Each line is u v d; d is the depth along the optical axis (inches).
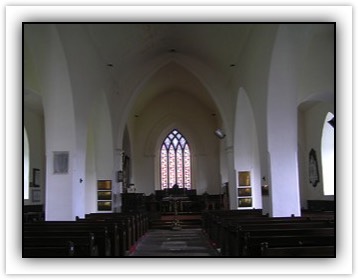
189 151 1133.1
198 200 992.9
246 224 306.5
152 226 815.7
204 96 1032.8
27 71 522.0
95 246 269.7
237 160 728.3
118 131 760.3
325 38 441.7
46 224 349.7
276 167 461.4
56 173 446.9
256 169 724.7
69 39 441.4
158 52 754.2
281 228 281.4
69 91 442.6
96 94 577.6
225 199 899.4
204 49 701.3
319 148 756.6
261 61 481.4
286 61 432.8
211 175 1103.6
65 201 443.5
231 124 763.4
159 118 1117.7
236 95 682.8
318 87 490.6
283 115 459.2
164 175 1128.2
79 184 471.5
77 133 462.3
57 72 436.8
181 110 1122.7
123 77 757.3
